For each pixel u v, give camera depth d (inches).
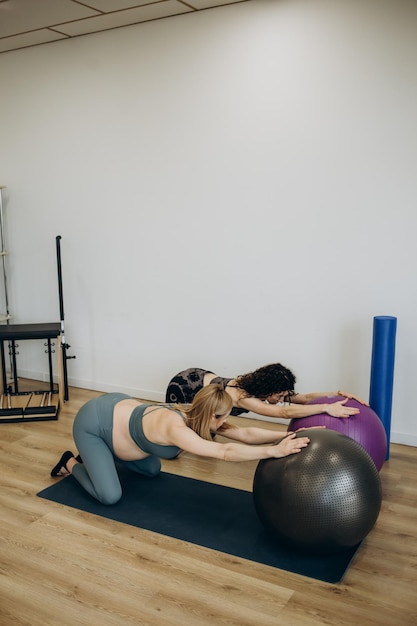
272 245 143.8
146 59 153.3
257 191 143.6
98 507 108.0
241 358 153.4
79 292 178.2
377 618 78.2
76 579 86.4
